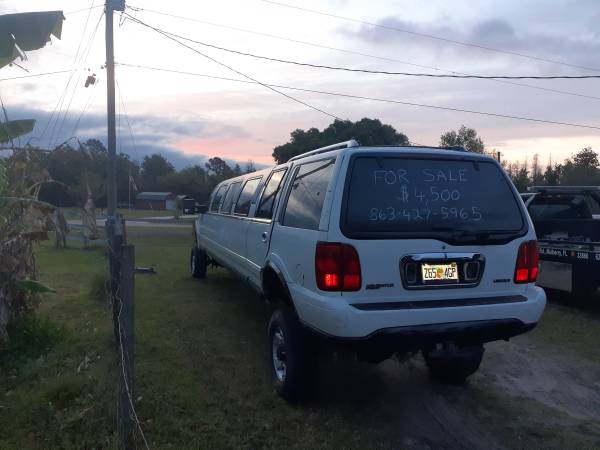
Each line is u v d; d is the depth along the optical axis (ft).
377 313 12.28
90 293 27.30
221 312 25.09
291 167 17.13
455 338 13.24
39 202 15.81
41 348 18.25
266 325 22.88
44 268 37.76
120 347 11.71
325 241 12.71
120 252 11.69
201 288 31.48
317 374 14.49
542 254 27.99
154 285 32.37
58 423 12.82
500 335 13.70
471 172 14.28
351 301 12.61
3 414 13.61
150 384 15.78
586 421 14.37
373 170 13.39
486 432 13.58
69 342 18.85
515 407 15.17
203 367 17.42
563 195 32.14
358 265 12.63
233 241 23.25
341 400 15.25
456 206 13.79
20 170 18.28
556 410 15.05
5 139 15.89
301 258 13.79
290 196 16.14
